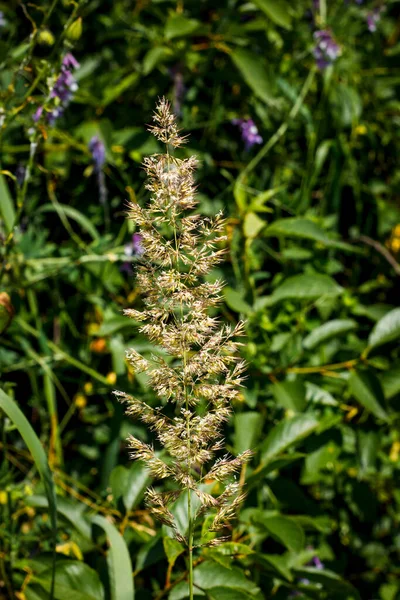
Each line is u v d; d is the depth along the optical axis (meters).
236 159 3.33
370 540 3.16
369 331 3.23
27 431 1.82
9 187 3.05
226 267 2.96
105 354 3.01
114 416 2.68
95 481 2.92
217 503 1.48
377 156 3.58
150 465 1.47
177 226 1.44
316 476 2.71
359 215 3.39
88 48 3.32
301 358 2.82
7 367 2.86
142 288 1.42
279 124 3.35
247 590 2.01
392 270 3.38
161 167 1.39
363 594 3.13
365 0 3.53
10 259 2.73
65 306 3.03
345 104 3.39
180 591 2.02
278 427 2.36
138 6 3.38
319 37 3.20
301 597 2.48
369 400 2.61
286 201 3.22
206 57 3.21
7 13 3.20
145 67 3.02
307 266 3.07
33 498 2.34
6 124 2.24
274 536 2.16
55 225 3.18
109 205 3.17
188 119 3.25
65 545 2.56
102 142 2.91
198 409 2.56
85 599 2.02
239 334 1.46
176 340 1.42
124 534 2.31
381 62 3.66
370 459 2.77
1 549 2.39
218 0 3.31
